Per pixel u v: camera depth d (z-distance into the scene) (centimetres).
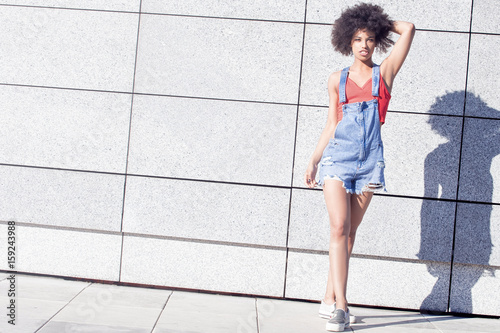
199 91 394
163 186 394
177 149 394
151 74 395
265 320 324
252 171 390
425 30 387
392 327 329
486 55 385
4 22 402
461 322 358
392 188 385
